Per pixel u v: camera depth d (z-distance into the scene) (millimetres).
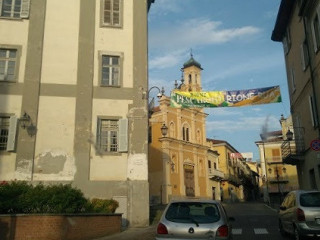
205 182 55344
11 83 19703
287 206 13844
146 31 22016
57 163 19250
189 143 52719
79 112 20062
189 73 60031
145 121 20562
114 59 21453
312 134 22500
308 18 22125
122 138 19984
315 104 21281
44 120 19625
